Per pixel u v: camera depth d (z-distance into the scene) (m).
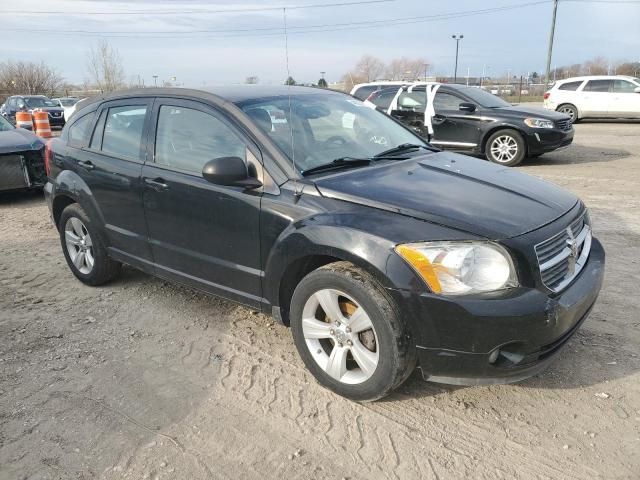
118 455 2.71
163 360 3.58
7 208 8.09
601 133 16.06
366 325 2.89
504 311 2.59
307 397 3.14
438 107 11.04
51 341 3.86
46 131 15.25
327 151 3.56
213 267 3.65
